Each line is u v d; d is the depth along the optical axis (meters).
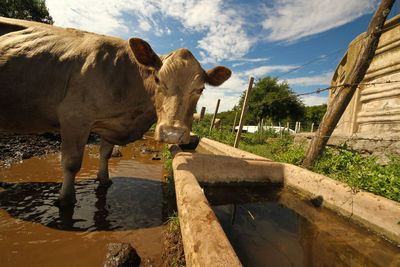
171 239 2.04
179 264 1.68
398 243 1.94
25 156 4.62
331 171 3.94
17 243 1.88
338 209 2.56
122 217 2.50
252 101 27.31
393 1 3.39
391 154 4.10
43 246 1.87
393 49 5.38
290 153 4.92
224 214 2.51
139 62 2.53
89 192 3.14
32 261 1.68
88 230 2.18
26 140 5.90
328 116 4.12
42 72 2.60
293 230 2.22
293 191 3.28
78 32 2.99
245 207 2.72
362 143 5.05
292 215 2.55
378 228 2.13
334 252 1.88
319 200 2.82
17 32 2.80
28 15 14.77
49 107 2.68
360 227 2.29
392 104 5.38
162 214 2.66
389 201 2.12
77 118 2.57
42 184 3.29
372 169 3.18
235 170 3.33
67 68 2.60
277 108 26.53
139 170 4.50
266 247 1.90
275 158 5.27
